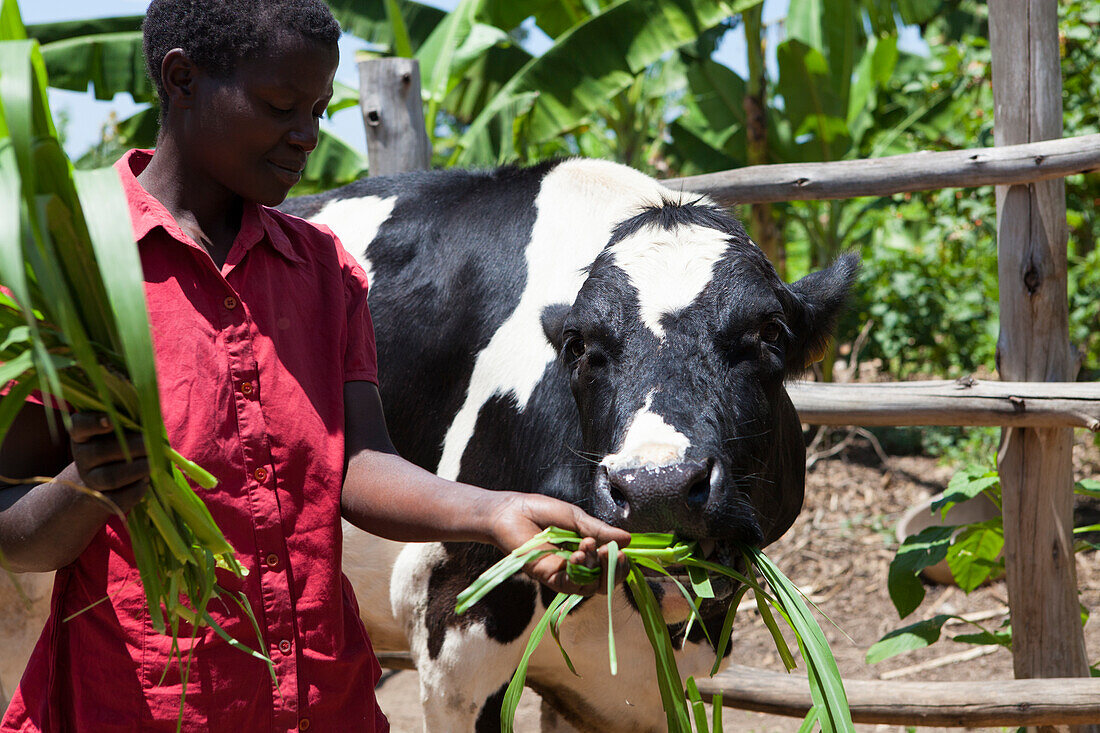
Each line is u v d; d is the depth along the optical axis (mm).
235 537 1426
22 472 1368
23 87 1024
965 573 3432
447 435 2514
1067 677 3123
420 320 2602
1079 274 6887
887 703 2951
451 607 2348
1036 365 3162
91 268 1167
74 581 1427
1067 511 3143
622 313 1961
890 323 7512
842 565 5738
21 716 1454
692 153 8102
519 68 6750
